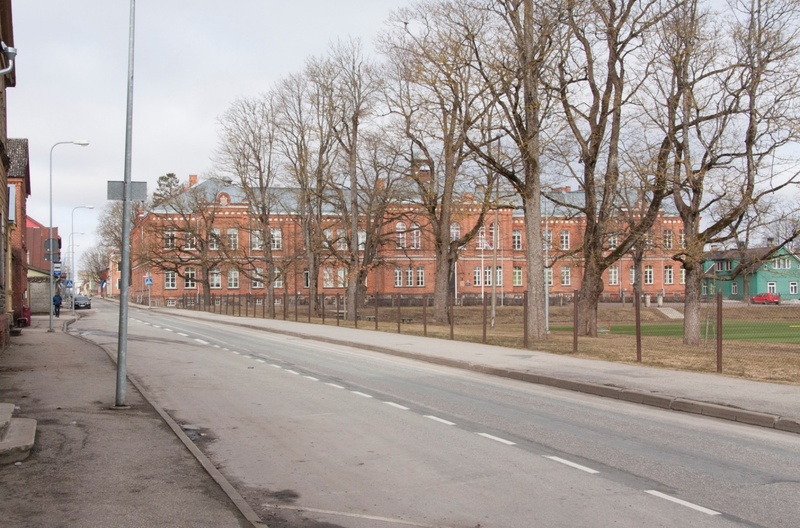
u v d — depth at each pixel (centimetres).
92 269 15800
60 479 689
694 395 1272
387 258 7688
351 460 822
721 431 1016
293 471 773
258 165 5728
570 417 1123
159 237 7275
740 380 1484
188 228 6875
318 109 4884
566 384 1494
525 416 1127
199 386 1477
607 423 1070
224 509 601
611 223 3350
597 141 2917
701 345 2595
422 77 2859
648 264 9106
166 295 8481
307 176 5069
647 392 1310
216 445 905
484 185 3425
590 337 3002
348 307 4741
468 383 1563
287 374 1706
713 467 788
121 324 1134
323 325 3828
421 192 4166
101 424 973
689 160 2477
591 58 2820
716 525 583
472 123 2744
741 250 2567
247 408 1195
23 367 1683
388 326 3716
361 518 609
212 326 3962
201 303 7212
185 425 1041
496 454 850
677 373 1614
